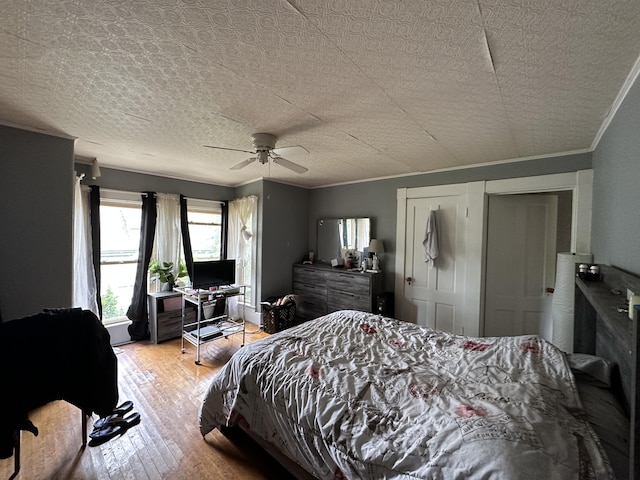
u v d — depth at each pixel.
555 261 3.15
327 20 1.14
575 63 1.37
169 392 2.56
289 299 4.19
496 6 1.05
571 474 0.86
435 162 3.23
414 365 1.69
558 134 2.28
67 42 1.29
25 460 1.78
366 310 3.75
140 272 3.79
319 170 3.74
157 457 1.81
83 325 1.75
